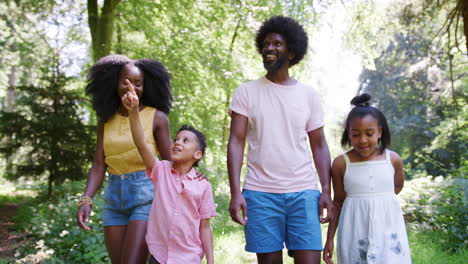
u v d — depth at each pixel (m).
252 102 3.06
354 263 2.98
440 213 6.76
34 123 9.78
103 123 3.05
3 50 15.31
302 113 3.04
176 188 2.68
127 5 10.95
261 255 3.03
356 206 3.02
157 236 2.64
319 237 2.98
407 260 2.91
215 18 10.30
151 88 3.06
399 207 3.00
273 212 2.96
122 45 11.09
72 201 6.34
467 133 9.39
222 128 10.65
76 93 10.41
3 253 5.77
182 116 8.82
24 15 13.23
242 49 10.94
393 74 20.06
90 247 5.05
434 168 15.48
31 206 8.98
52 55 11.66
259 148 3.01
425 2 9.59
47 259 5.00
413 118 17.64
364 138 2.93
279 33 3.11
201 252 2.70
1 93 18.47
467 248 5.76
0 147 9.84
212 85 9.55
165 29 10.34
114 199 2.93
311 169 3.07
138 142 2.62
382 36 12.29
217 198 8.67
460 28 9.33
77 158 10.07
